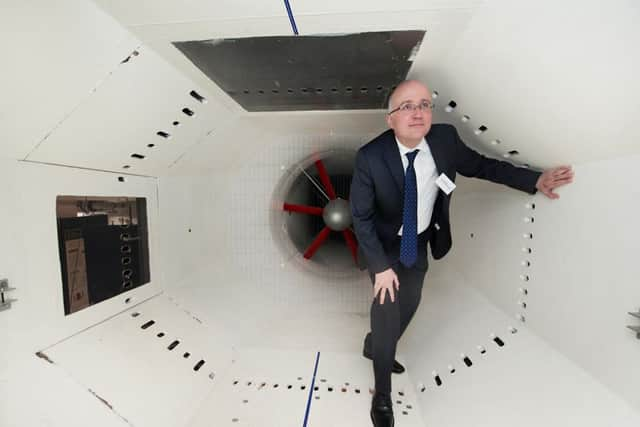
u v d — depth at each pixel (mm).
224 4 1278
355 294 3506
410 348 2783
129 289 2299
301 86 2090
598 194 1453
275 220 3506
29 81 1285
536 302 1845
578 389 1460
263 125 2947
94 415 1631
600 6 997
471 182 2553
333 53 1686
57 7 1159
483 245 2432
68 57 1313
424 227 2041
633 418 1227
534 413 1534
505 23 1252
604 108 1237
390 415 1993
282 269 3512
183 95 1978
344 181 4152
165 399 1986
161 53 1607
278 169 3381
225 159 3109
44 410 1493
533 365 1723
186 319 2611
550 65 1253
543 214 1799
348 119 2814
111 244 2141
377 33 1488
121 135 1889
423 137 1781
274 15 1352
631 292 1281
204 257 3184
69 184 1812
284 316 3316
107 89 1557
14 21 1103
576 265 1562
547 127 1527
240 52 1636
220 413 2127
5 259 1495
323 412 2180
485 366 1967
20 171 1563
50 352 1669
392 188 1820
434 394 2148
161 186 2605
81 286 1910
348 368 2639
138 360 2039
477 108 1812
